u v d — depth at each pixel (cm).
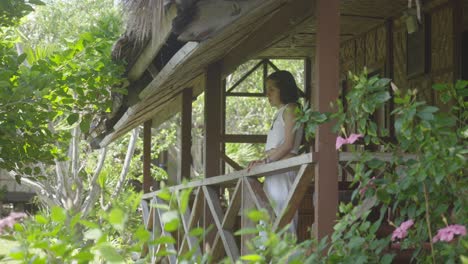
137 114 990
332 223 410
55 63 806
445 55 782
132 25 553
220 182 580
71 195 1731
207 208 657
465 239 346
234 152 1861
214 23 453
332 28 423
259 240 373
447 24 777
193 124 2383
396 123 372
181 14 440
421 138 370
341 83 1034
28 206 2700
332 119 414
